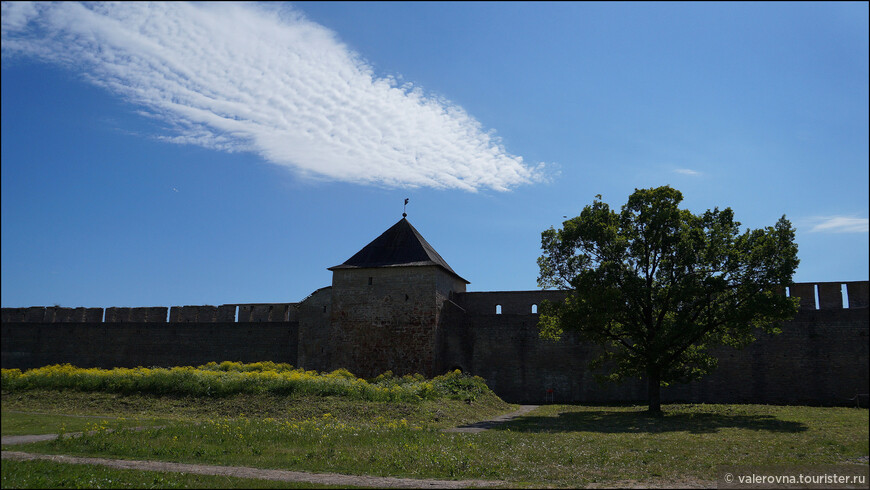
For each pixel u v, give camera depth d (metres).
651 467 12.02
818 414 22.14
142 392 23.56
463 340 34.84
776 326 23.44
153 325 42.09
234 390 23.25
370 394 23.09
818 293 30.14
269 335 39.41
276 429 16.31
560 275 25.42
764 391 29.75
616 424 19.91
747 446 14.41
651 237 23.89
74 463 12.41
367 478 11.26
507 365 33.91
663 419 21.36
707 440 15.54
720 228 23.53
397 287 34.88
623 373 25.05
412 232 37.03
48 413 20.78
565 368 33.03
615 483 10.66
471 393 26.44
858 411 23.56
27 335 44.88
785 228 22.78
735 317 22.08
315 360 37.22
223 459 12.93
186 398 22.70
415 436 15.77
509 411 25.88
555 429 18.52
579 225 24.69
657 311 24.91
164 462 12.63
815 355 29.25
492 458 13.05
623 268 24.19
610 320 23.83
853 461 12.41
